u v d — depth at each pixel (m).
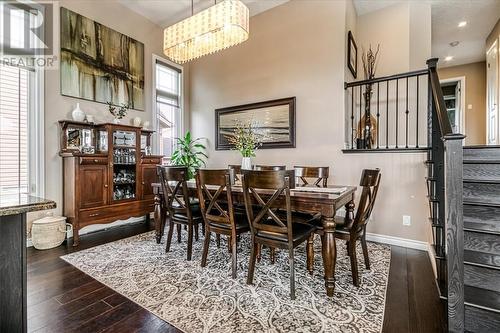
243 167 3.00
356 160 3.33
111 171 3.54
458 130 6.82
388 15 3.97
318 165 3.61
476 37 5.26
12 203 1.20
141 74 4.44
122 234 3.51
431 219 2.29
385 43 3.98
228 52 4.67
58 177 3.36
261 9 4.13
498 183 1.89
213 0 4.01
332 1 3.50
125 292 1.98
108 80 3.94
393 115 3.87
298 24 3.81
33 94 3.18
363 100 3.98
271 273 2.30
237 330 1.53
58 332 1.53
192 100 5.25
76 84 3.55
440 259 1.97
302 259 2.64
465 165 2.05
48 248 2.93
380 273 2.30
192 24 2.92
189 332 1.52
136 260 2.60
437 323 1.61
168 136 5.01
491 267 1.61
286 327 1.56
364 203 2.03
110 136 3.53
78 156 3.18
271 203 1.96
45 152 3.25
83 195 3.22
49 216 3.21
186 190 2.61
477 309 1.49
